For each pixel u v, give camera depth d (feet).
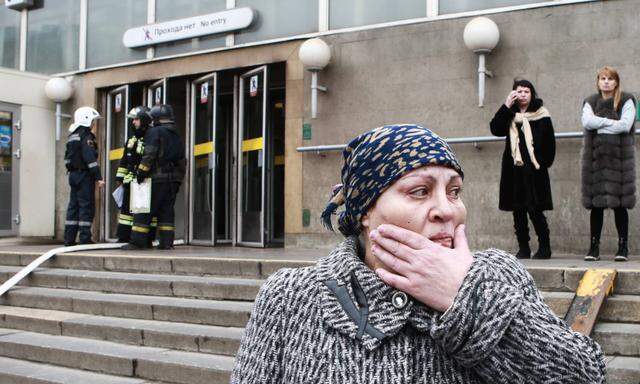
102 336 20.42
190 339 18.69
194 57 36.76
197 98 37.78
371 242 4.41
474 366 4.10
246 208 35.47
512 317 4.00
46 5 43.39
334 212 5.13
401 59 30.53
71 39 42.27
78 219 32.65
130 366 17.97
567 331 4.16
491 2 28.71
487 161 28.55
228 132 38.83
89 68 41.34
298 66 33.17
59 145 42.01
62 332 21.29
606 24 26.45
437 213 4.35
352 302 4.46
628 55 26.05
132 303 21.54
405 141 4.44
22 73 40.86
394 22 30.76
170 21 37.11
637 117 25.68
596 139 22.13
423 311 4.30
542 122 22.84
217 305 20.51
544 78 27.45
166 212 31.01
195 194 37.58
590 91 26.71
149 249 31.14
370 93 31.19
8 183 40.37
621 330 15.19
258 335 4.77
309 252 29.32
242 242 35.42
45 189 41.73
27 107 41.06
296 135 33.01
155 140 30.40
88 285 24.61
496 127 23.24
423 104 29.96
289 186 33.12
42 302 23.98
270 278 4.96
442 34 29.63
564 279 17.48
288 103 33.32
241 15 34.60
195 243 37.11
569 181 26.84
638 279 16.87
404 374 4.21
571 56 27.02
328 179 32.17
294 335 4.61
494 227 28.35
